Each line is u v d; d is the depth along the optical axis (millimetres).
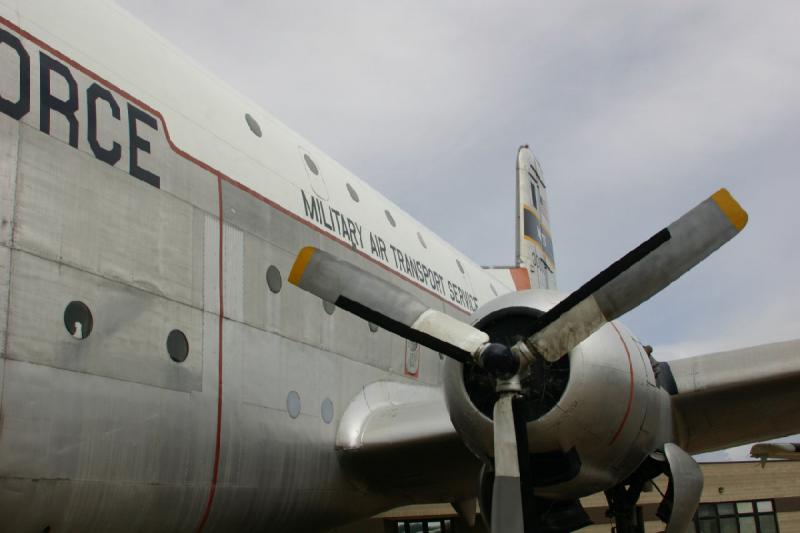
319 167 8812
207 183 6887
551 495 6660
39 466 5176
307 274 6309
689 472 6492
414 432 7688
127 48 6668
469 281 11711
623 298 5973
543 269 17500
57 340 5375
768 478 21047
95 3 6648
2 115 5344
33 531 5285
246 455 6777
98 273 5746
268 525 7352
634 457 6598
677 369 7262
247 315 7016
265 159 7773
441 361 10039
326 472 7730
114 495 5684
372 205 9727
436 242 11445
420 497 8961
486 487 6656
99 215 5848
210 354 6555
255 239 7277
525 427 5891
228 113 7594
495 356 5770
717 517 20406
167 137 6613
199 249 6652
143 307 6035
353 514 8516
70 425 5371
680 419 7648
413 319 6203
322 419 7727
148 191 6285
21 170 5379
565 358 6199
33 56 5680
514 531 5648
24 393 5129
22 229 5305
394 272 9469
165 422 6059
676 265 5984
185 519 6340
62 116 5750
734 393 7250
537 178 18344
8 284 5156
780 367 7129
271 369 7180
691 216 5996
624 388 6227
